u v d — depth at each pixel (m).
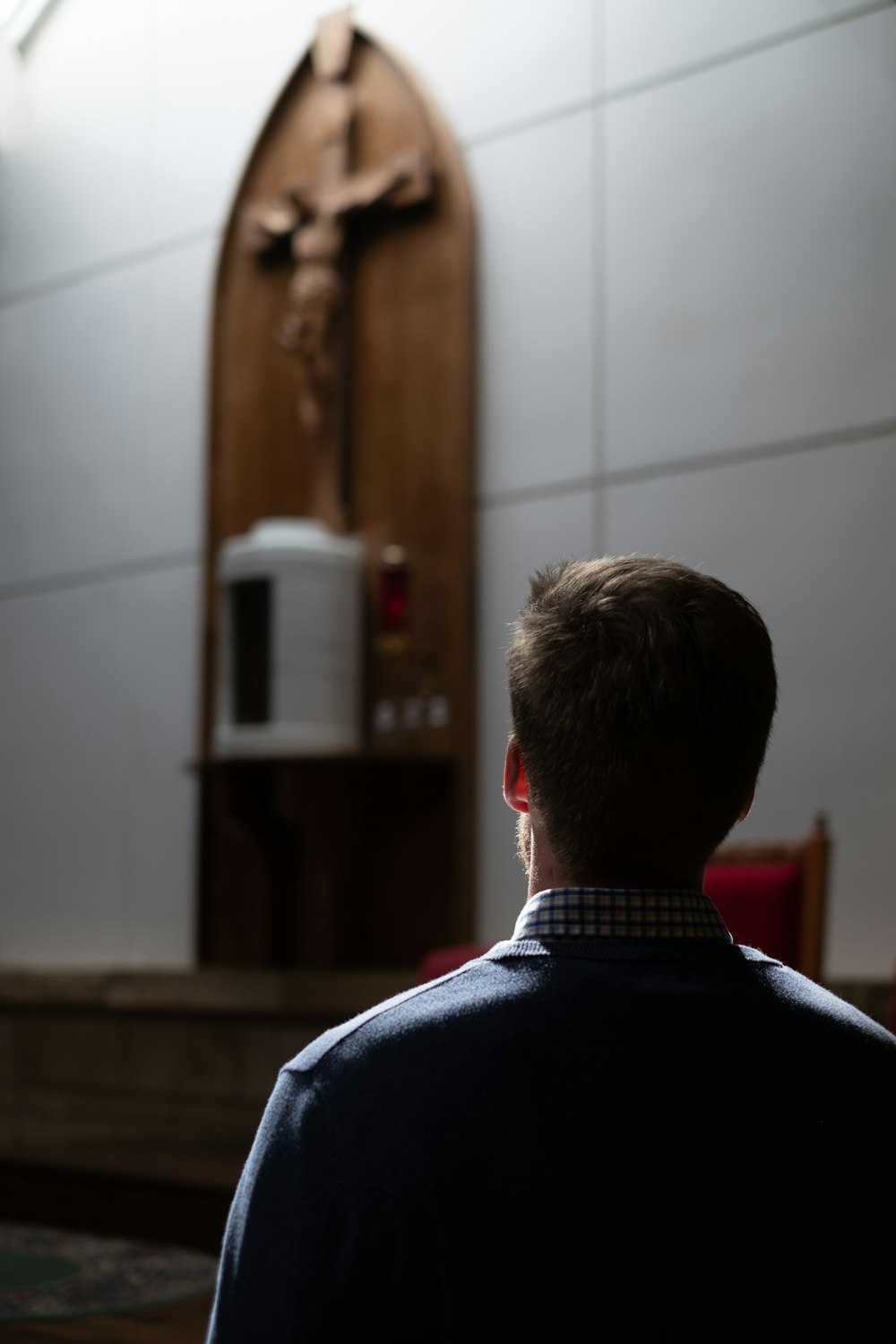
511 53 5.61
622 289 5.28
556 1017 0.83
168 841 6.15
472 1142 0.80
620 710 0.88
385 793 5.47
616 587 0.92
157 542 6.34
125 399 6.50
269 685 5.42
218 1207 3.68
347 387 5.73
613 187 5.34
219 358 6.12
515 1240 0.79
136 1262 3.45
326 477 5.66
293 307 5.68
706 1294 0.79
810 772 4.74
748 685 0.90
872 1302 0.82
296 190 5.77
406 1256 0.79
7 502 6.81
